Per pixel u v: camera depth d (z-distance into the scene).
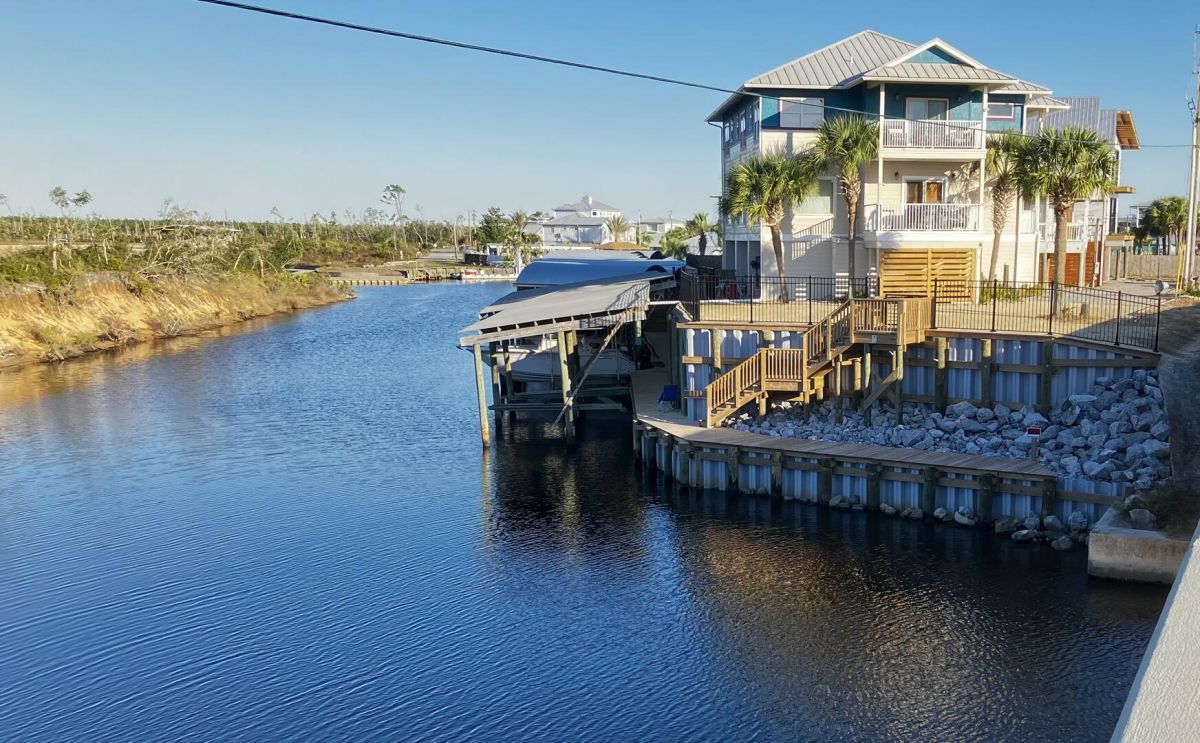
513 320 36.72
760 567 23.36
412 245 195.88
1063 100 53.53
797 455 27.58
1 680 18.86
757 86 40.94
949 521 25.41
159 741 16.62
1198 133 41.09
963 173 40.56
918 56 40.06
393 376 55.78
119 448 37.50
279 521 28.22
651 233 190.25
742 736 16.25
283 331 81.94
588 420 41.69
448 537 26.53
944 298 37.59
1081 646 18.64
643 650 19.42
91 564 24.89
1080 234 46.81
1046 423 27.84
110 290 77.81
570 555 24.83
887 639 19.41
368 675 18.75
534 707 17.41
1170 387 25.78
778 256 39.06
